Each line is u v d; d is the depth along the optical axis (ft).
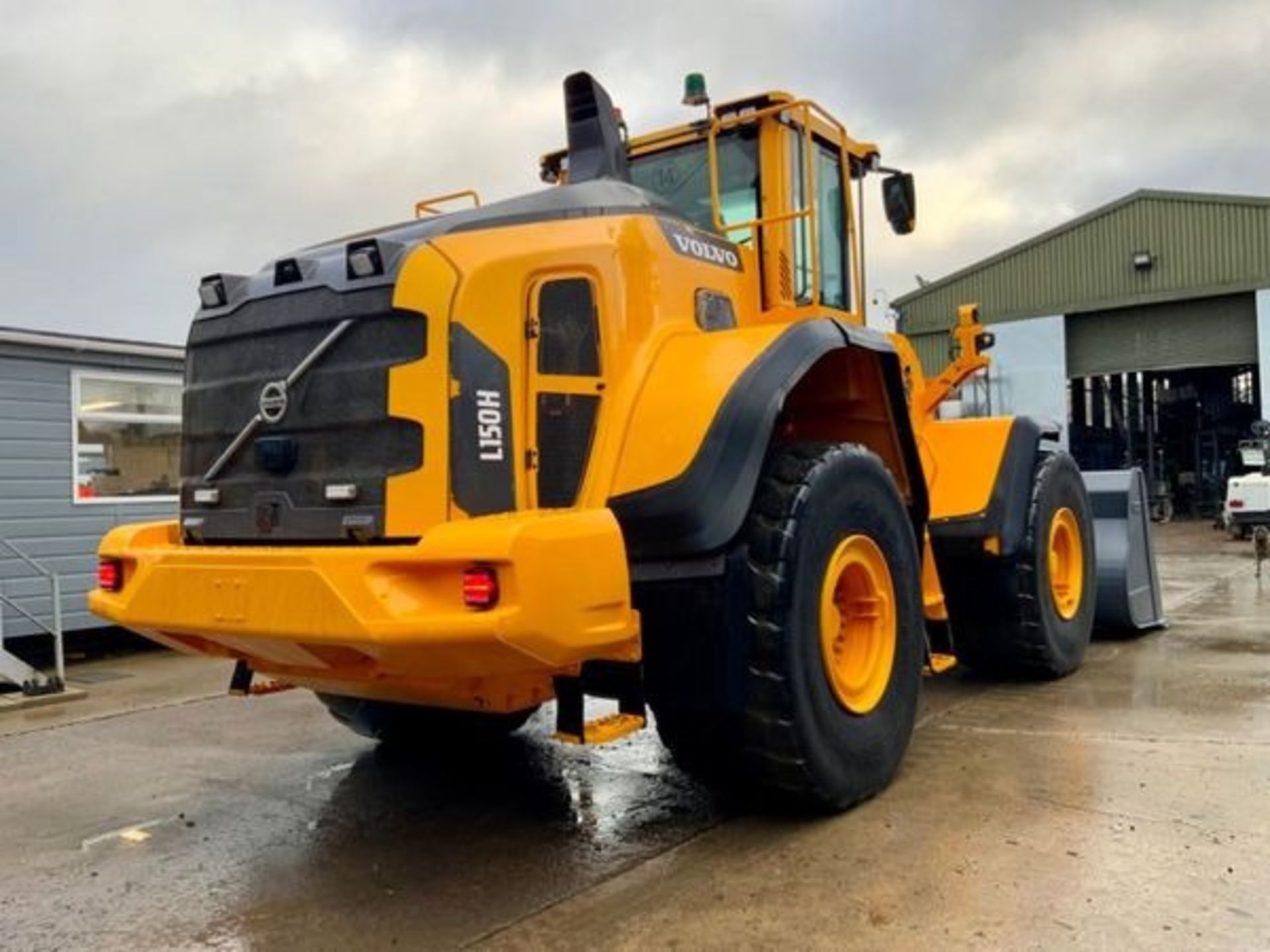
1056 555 20.24
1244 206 76.79
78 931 10.38
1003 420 18.97
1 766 17.31
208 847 12.73
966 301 88.99
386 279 10.95
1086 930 9.09
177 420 33.63
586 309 11.85
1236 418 96.02
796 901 10.05
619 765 15.48
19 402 29.45
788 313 15.24
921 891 10.10
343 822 13.42
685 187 16.49
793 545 11.90
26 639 30.09
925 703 18.03
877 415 14.87
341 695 13.94
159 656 30.53
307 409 11.36
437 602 9.73
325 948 9.72
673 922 9.77
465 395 10.60
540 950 9.41
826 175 17.26
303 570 10.02
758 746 11.85
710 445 11.48
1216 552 52.70
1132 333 82.94
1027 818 11.92
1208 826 11.43
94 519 31.14
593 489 11.52
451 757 16.47
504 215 12.10
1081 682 19.51
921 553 15.42
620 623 10.39
